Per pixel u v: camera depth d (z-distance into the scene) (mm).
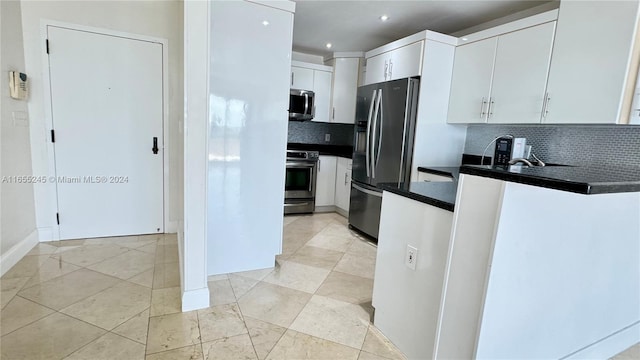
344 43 4199
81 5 2727
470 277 1221
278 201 2562
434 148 3213
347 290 2275
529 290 1271
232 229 2441
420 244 1532
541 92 2428
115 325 1734
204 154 1829
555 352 1472
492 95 2783
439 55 3041
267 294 2168
